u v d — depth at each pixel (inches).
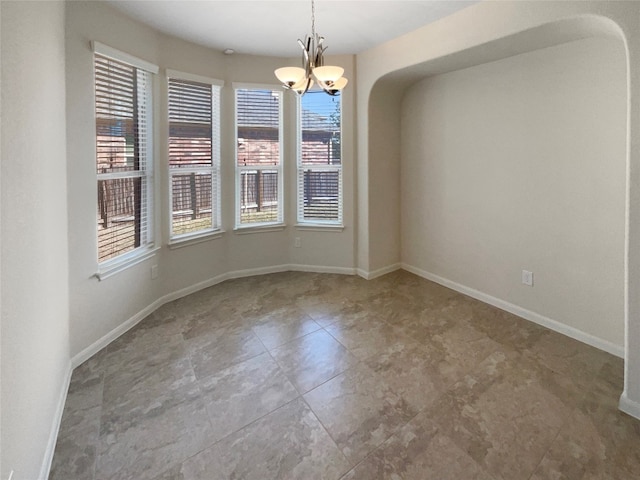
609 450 62.9
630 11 68.1
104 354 96.9
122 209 111.0
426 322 116.0
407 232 165.8
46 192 65.3
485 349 98.6
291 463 60.9
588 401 76.0
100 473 58.7
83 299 93.0
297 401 77.3
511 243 120.4
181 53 129.5
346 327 113.0
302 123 163.2
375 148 153.0
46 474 57.6
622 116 89.6
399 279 158.2
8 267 44.1
